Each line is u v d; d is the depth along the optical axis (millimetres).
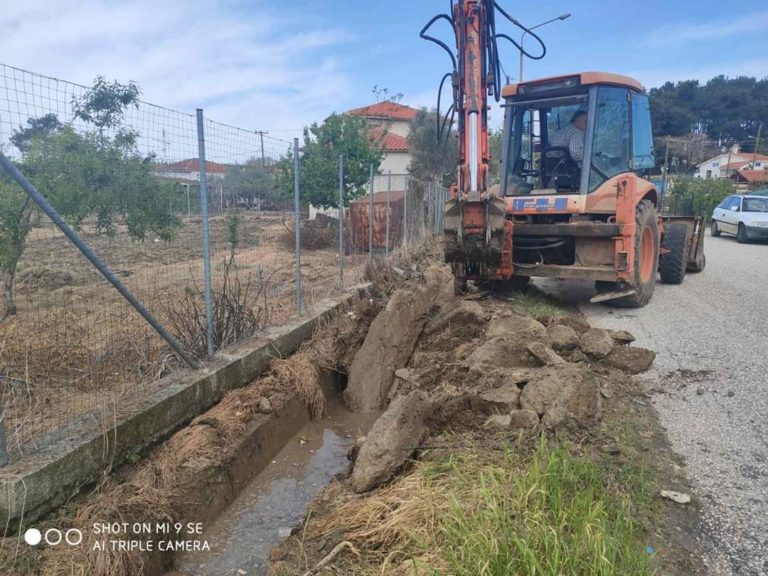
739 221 19609
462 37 7609
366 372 6086
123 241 5316
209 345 5320
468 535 2773
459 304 6973
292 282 9500
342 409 6059
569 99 8164
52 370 4848
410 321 6375
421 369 5738
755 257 14812
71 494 3482
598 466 3641
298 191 6910
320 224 14375
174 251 6352
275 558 3289
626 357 5645
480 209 7832
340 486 3955
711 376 5406
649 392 5082
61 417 4051
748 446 4090
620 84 8008
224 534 3865
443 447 3980
